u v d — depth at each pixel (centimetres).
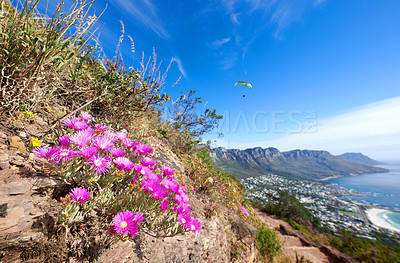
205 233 209
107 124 233
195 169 406
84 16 157
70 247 103
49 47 142
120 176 131
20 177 102
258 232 480
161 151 367
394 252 657
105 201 124
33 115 146
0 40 134
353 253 725
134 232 104
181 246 166
